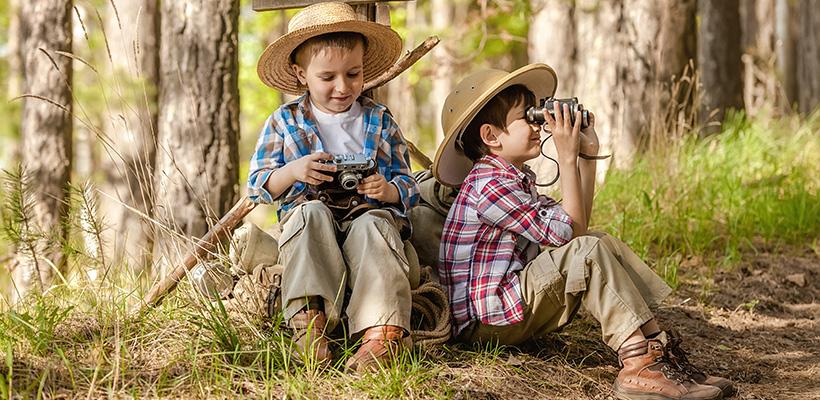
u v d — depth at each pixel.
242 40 13.59
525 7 8.41
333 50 3.26
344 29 3.28
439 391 3.03
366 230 3.17
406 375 3.04
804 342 4.14
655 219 5.48
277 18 12.98
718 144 7.44
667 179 5.98
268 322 3.37
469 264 3.34
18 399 2.72
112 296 3.58
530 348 3.60
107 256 4.20
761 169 6.96
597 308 3.12
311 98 3.43
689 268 5.17
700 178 6.21
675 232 5.54
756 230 5.89
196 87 5.38
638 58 7.39
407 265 3.18
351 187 3.19
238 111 5.55
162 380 2.92
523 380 3.24
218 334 3.19
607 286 3.11
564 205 3.21
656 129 6.92
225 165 5.43
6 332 3.23
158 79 8.77
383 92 5.12
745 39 16.00
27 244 3.92
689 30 7.47
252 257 3.42
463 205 3.38
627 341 3.10
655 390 3.06
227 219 3.65
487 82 3.36
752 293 4.82
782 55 17.19
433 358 3.30
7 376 2.78
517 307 3.22
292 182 3.22
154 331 3.35
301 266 3.11
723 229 5.75
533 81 3.44
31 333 3.21
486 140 3.36
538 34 8.98
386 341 3.07
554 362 3.47
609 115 7.62
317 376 3.04
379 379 2.99
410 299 3.17
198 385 2.93
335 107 3.35
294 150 3.33
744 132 7.77
